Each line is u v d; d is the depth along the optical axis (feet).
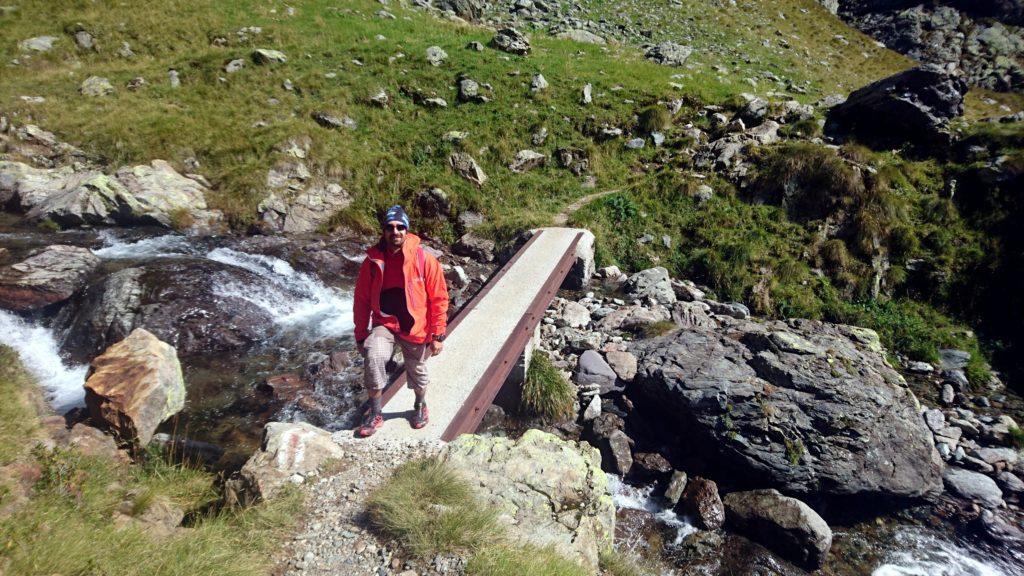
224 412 25.09
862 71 95.61
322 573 12.19
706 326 35.68
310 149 50.26
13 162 45.21
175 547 11.98
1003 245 38.50
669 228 46.19
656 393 28.17
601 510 15.90
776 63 85.81
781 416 25.52
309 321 34.65
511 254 44.37
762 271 41.11
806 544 21.65
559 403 27.76
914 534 23.63
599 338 33.60
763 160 48.14
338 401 26.53
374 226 47.37
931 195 42.78
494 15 94.79
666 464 25.68
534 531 14.23
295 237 44.04
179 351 29.25
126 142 48.42
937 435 27.58
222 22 70.79
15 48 61.67
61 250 33.71
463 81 60.75
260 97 56.44
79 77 58.13
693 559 21.42
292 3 78.48
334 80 59.88
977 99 96.53
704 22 101.45
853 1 135.95
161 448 21.24
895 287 39.63
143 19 68.49
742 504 23.38
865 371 28.04
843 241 41.93
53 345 29.12
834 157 44.75
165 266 33.65
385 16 79.82
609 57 75.00
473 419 20.29
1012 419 29.19
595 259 44.37
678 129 56.24
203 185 46.65
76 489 13.79
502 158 53.72
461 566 12.30
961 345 35.09
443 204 48.65
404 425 18.71
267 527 13.39
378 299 16.03
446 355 24.29
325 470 15.71
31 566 10.05
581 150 54.49
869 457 24.64
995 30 115.03
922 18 122.31
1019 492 25.02
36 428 17.34
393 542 13.15
